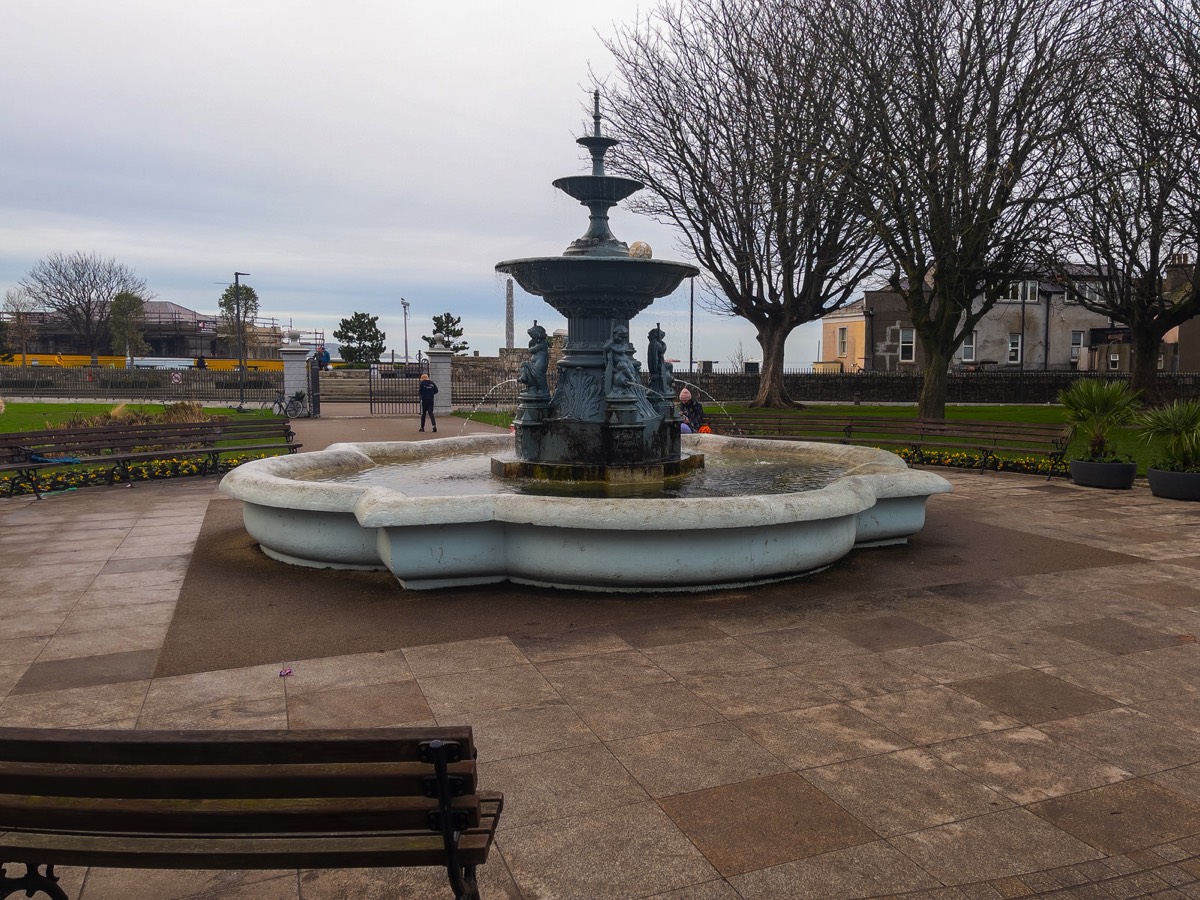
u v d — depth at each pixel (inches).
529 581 267.9
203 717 173.5
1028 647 214.2
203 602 256.7
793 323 1168.8
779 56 853.2
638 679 192.9
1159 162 706.8
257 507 304.7
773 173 881.5
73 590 271.3
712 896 115.9
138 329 2859.3
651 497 313.3
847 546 289.7
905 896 115.6
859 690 186.2
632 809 137.8
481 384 1768.0
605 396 357.7
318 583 276.8
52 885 101.7
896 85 714.8
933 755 155.9
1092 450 514.0
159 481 528.4
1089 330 1934.1
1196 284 869.8
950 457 591.2
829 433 659.4
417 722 170.7
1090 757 155.0
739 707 177.5
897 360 1893.5
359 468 386.3
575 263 344.5
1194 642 218.2
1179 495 443.8
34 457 474.9
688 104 998.4
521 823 133.9
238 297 1987.0
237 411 1208.2
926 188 715.4
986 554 316.5
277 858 94.9
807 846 127.3
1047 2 696.4
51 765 93.8
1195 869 121.2
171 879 122.8
